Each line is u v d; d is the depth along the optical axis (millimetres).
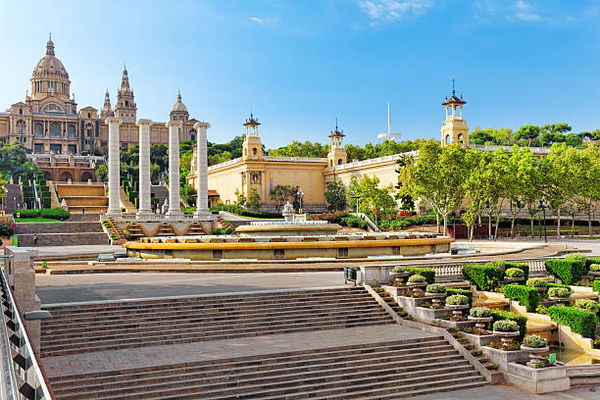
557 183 69688
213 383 17672
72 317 22375
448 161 67250
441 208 71750
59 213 78438
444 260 40438
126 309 23609
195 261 39625
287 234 50031
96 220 80438
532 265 36562
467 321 23406
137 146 199250
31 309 20781
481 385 19891
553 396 18750
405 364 20297
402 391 18812
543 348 20375
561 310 25656
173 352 19891
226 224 76562
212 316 23797
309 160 114438
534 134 147875
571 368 21141
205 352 19844
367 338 22094
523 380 19438
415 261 39750
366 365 19797
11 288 20750
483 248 55906
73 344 20312
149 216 72438
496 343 21266
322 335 22734
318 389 18281
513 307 28906
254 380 18016
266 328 23188
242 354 19516
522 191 69188
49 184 113250
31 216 77312
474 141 161000
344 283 29781
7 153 145750
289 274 34625
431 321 24203
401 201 87312
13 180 141625
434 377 19797
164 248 43219
